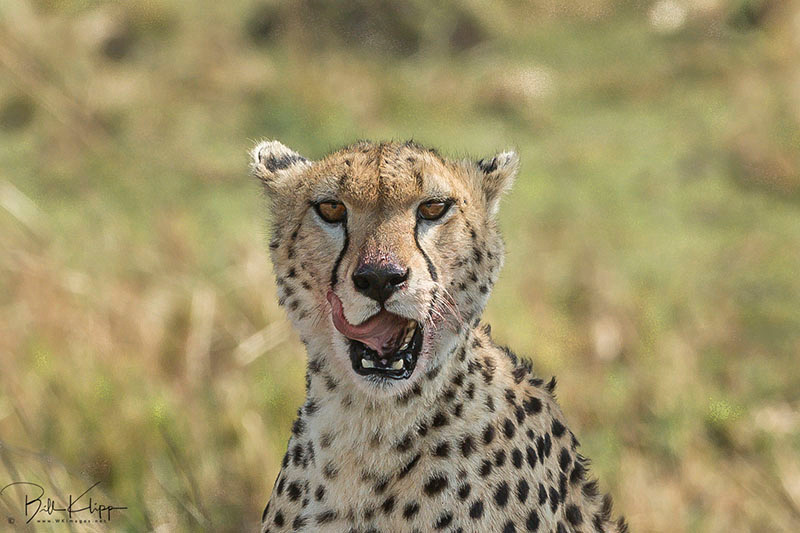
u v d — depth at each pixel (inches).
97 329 400.5
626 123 709.3
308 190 230.1
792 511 341.4
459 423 221.3
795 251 529.7
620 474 347.9
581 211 569.3
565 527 237.1
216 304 424.8
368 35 813.2
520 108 719.1
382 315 218.1
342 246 223.0
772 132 645.3
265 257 456.8
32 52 677.9
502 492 221.8
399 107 708.7
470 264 232.4
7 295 424.2
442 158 245.0
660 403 388.5
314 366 228.7
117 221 529.0
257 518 326.6
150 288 443.2
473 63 810.8
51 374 374.3
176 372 398.0
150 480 337.7
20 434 346.9
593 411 385.4
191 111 677.3
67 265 459.8
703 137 674.2
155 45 751.1
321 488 223.8
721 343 445.4
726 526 333.7
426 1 835.4
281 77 711.1
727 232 554.9
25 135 647.8
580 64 818.8
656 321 442.9
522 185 603.2
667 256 520.7
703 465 360.5
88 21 749.3
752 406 403.5
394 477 219.6
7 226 477.7
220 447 358.3
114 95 668.7
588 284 473.7
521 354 408.2
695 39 848.9
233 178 603.2
